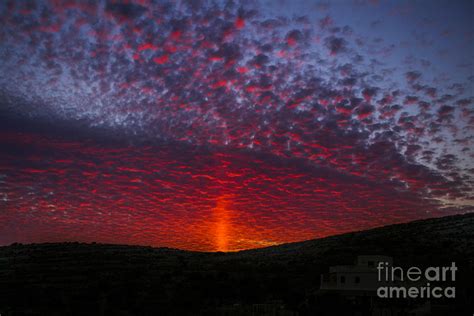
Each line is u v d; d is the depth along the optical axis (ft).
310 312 197.06
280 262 380.37
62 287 291.99
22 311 233.35
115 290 278.26
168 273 339.16
